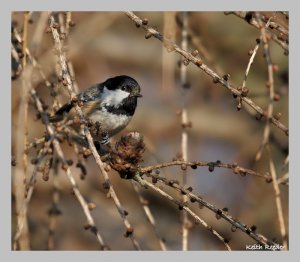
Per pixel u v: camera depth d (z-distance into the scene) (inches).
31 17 335.3
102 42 519.5
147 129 508.4
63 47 303.3
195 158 506.3
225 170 497.4
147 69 538.9
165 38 285.1
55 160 330.3
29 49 339.0
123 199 486.0
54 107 323.0
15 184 253.0
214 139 524.7
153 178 287.1
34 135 428.5
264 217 451.5
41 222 458.6
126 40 535.2
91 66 503.2
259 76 496.1
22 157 253.8
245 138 519.8
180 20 391.2
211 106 529.7
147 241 462.3
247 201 465.1
